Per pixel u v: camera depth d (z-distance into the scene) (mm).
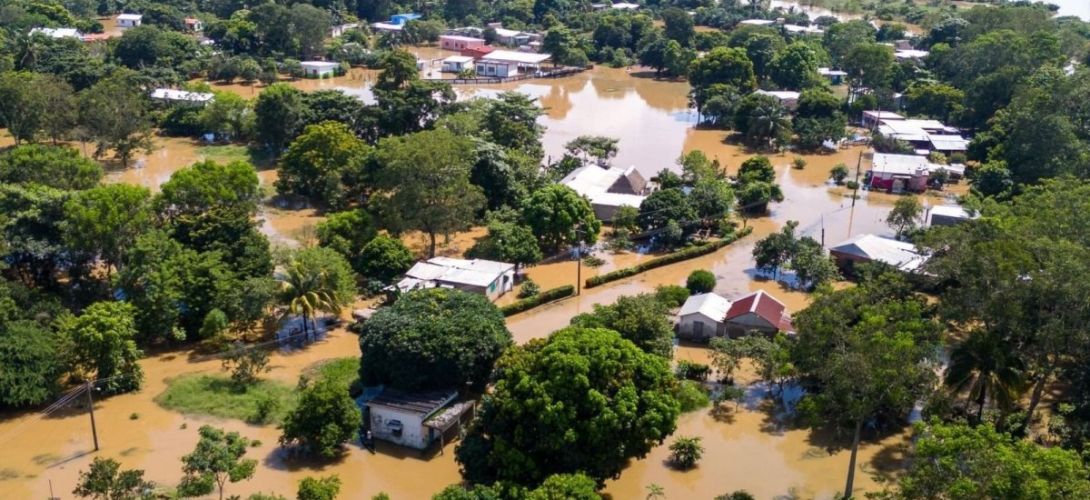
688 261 85438
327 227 78188
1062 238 56750
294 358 63406
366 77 171250
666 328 59000
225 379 59281
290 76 168250
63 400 56156
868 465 50906
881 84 148500
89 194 67875
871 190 109812
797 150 128500
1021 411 54438
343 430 50344
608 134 134000
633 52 197875
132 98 109562
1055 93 102188
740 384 61000
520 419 44812
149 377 60156
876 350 43531
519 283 79000
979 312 52781
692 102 150000
